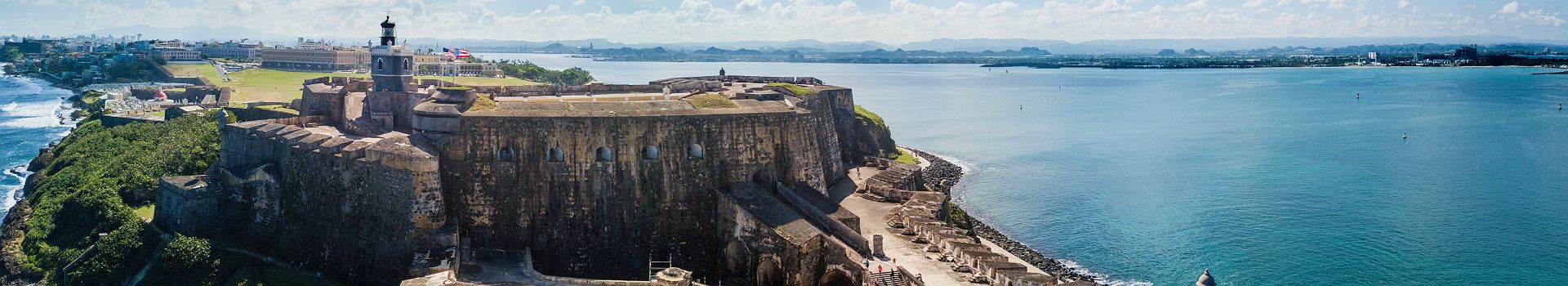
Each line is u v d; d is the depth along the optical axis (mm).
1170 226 168750
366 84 181500
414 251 115500
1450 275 138750
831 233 120875
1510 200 187125
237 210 140000
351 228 124062
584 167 124625
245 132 149875
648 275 125812
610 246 125188
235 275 124812
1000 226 169750
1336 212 176625
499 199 123062
